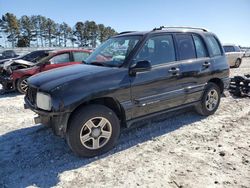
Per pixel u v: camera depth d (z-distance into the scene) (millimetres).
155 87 4359
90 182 3246
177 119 5469
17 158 3898
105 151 3975
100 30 83750
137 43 4297
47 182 3264
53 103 3455
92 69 4059
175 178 3287
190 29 5273
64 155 3957
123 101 4004
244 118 5566
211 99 5602
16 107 6945
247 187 3098
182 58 4852
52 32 80938
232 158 3779
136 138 4535
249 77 7902
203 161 3699
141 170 3494
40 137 4652
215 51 5613
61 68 4527
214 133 4719
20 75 8641
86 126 3730
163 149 4102
